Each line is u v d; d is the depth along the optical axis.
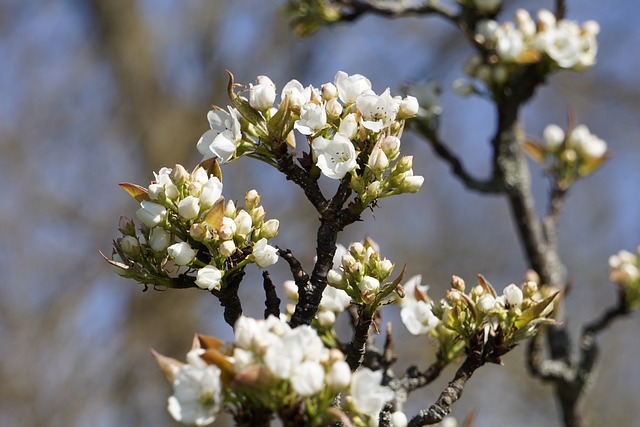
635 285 5.18
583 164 5.48
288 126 3.01
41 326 10.56
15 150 11.67
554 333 5.29
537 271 5.38
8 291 10.61
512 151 5.41
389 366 3.68
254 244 3.04
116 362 10.72
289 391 2.44
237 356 2.40
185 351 11.05
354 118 2.94
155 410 10.67
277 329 2.46
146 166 12.37
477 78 5.36
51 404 10.21
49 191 11.62
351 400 2.50
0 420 10.00
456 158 5.45
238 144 3.01
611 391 12.84
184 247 2.94
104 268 11.30
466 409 12.55
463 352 3.61
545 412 12.50
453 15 5.71
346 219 3.02
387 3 5.93
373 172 2.97
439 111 5.46
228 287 3.04
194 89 12.90
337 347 3.59
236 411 2.50
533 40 5.11
